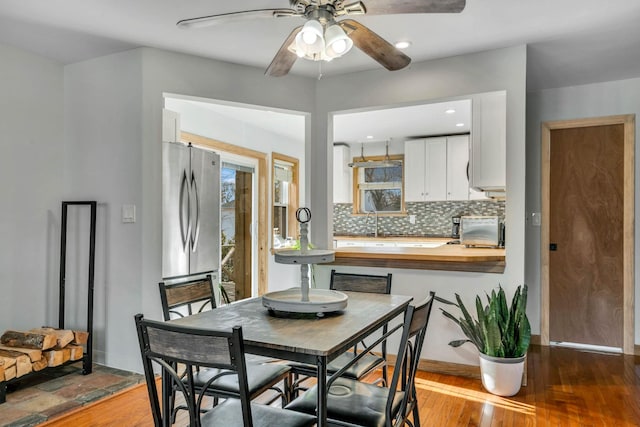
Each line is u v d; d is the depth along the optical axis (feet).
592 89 13.14
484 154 10.68
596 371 11.09
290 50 7.18
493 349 9.43
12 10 8.47
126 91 10.66
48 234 11.36
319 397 4.84
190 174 11.65
